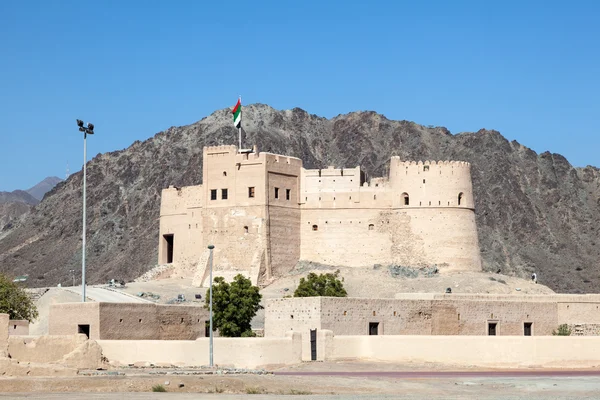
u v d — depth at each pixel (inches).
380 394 2664.9
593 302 4392.2
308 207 6535.4
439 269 6245.1
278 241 6387.8
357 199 6461.6
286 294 5846.5
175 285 6382.9
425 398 2568.9
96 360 3120.1
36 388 2659.9
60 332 3853.3
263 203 6343.5
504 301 4210.1
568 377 3083.2
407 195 6382.9
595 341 3474.4
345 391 2709.2
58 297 5561.0
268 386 2743.6
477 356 3454.7
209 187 6555.1
